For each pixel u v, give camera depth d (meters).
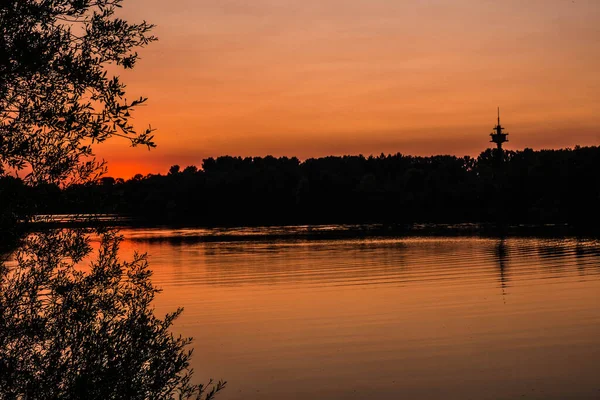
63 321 8.33
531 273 36.47
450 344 19.75
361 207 158.38
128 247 65.31
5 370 7.68
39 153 8.21
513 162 158.12
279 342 20.69
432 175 158.00
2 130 8.05
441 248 56.88
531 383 15.70
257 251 57.97
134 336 8.69
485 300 27.41
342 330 22.17
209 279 37.72
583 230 81.25
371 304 27.33
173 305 28.42
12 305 8.06
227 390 15.69
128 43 8.71
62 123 8.23
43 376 7.88
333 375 16.88
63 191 8.36
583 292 28.80
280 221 138.25
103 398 8.20
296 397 15.16
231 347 20.12
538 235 72.94
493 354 18.44
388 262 45.22
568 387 15.33
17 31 8.03
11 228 8.05
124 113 8.59
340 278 36.66
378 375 16.75
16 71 7.94
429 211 151.88
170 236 85.81
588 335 20.30
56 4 8.25
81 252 8.56
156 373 8.66
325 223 124.25
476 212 145.25
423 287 32.00
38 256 8.34
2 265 8.20
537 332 20.95
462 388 15.52
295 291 32.03
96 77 8.40
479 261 44.28
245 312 26.28
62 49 8.30
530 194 136.50
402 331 21.72
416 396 15.05
